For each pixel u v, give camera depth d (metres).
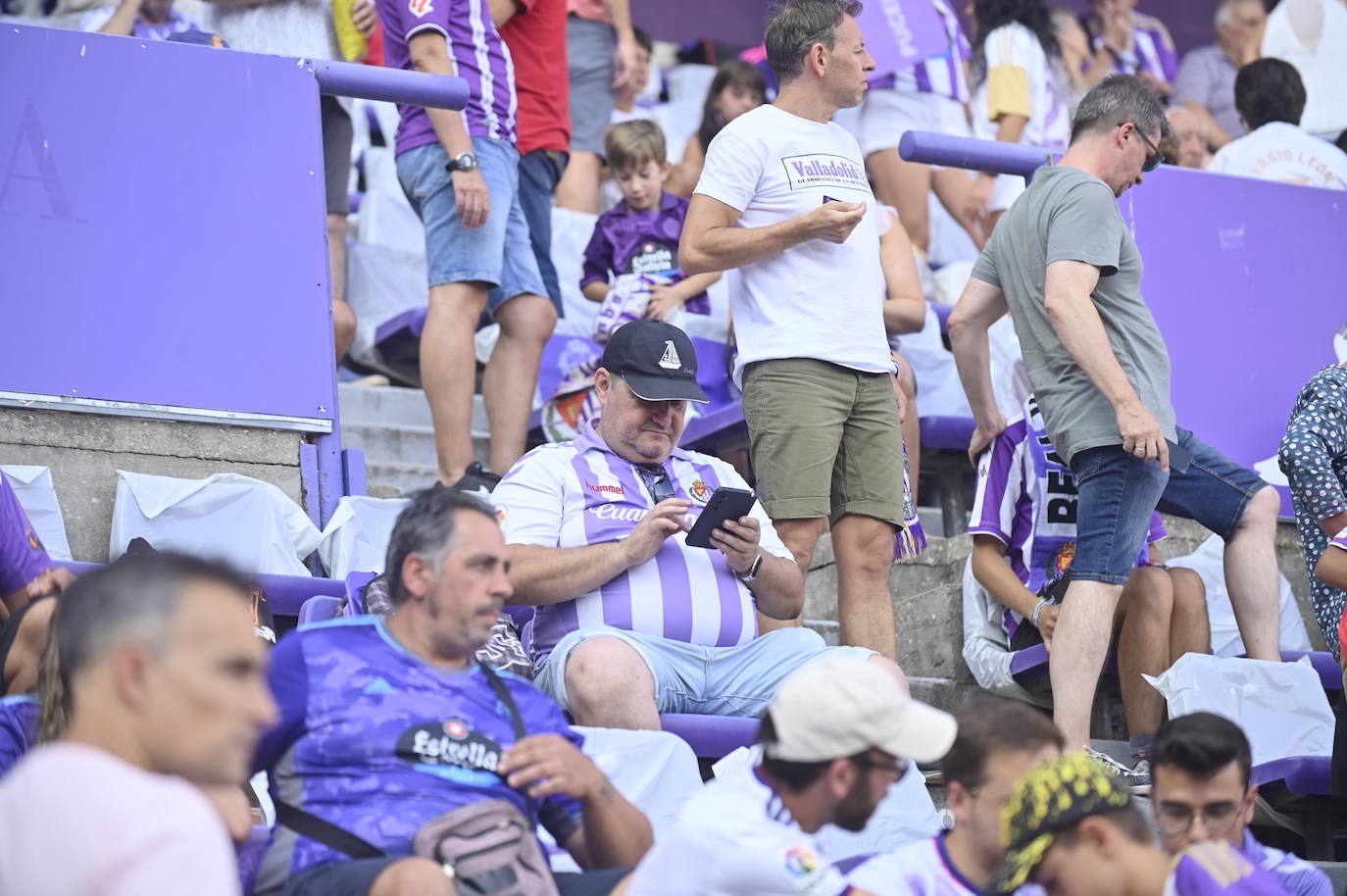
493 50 19.25
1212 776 12.45
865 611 16.31
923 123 28.03
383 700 10.72
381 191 27.61
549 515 14.77
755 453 16.33
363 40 21.64
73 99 16.83
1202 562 20.30
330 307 17.44
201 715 7.64
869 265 16.58
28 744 10.91
